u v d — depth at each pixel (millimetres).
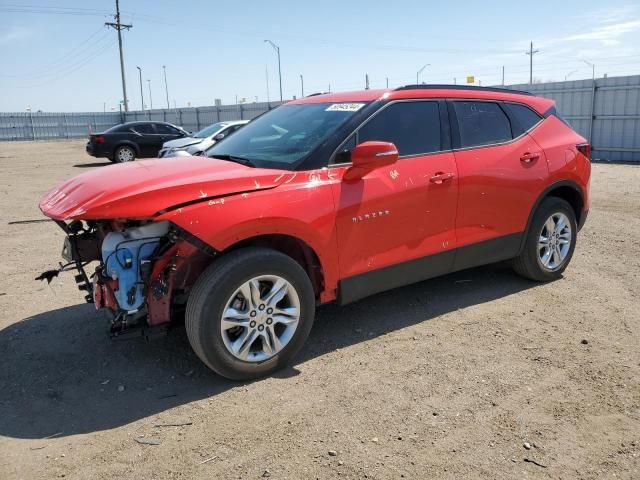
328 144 3867
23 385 3557
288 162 3818
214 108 35094
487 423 3055
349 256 3891
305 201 3615
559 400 3277
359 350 3971
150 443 2918
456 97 4633
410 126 4289
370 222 3936
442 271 4516
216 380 3588
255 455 2803
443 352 3914
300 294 3646
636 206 9391
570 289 5188
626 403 3242
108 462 2766
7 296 5180
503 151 4762
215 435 2979
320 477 2629
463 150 4527
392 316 4578
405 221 4133
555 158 5113
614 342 4051
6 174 16875
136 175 3574
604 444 2865
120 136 20094
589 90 18547
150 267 3363
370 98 4230
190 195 3289
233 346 3447
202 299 3297
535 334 4199
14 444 2926
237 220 3322
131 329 3430
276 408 3229
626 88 17578
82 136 48250
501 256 4914
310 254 3791
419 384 3475
